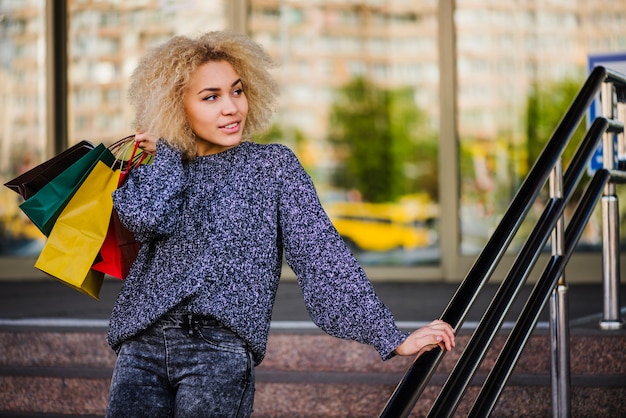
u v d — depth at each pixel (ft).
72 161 9.23
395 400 7.69
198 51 8.93
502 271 24.30
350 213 25.22
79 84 26.30
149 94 8.95
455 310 8.69
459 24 24.79
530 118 24.59
